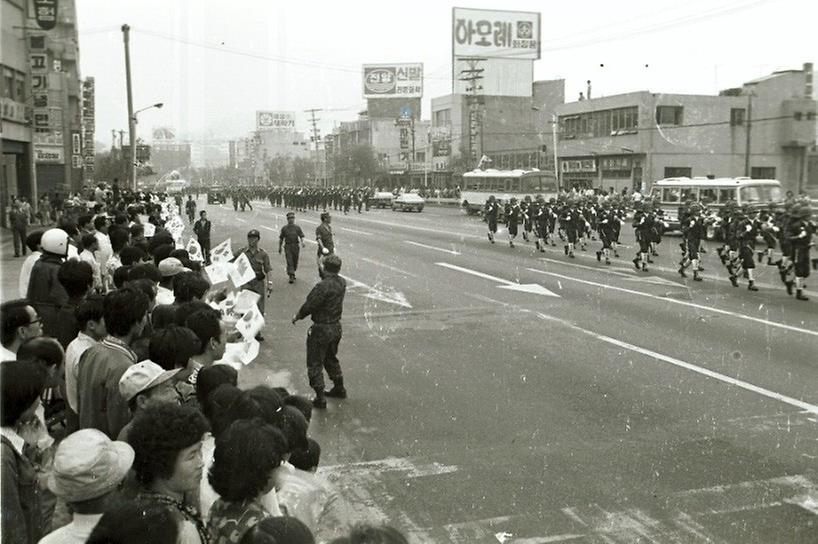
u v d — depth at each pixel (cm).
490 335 1255
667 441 750
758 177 4741
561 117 6266
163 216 2284
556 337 1230
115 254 980
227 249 933
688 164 5172
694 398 889
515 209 2756
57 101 2603
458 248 2717
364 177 8625
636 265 2119
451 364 1073
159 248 882
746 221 1731
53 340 462
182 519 267
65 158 2877
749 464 687
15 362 368
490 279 1912
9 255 1988
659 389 929
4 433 350
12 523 311
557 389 939
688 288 1744
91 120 3619
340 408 876
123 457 292
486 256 2447
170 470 291
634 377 984
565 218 2492
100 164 5706
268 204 7094
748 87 4856
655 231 2109
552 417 831
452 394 927
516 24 7338
